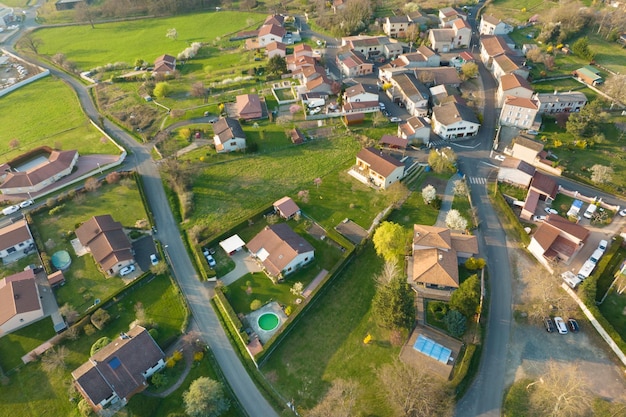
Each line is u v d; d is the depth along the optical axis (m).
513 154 123.06
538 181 108.75
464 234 98.06
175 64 186.88
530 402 69.88
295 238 97.12
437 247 92.25
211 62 189.25
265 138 136.62
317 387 73.75
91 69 192.38
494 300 86.31
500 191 110.75
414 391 67.56
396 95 150.50
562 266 91.06
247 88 164.88
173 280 93.00
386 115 143.88
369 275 92.06
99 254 95.81
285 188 117.00
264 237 97.25
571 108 137.25
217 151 130.62
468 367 73.81
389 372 74.19
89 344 82.00
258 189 117.12
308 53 178.75
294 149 131.50
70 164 127.06
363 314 84.69
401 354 77.06
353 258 95.75
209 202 113.69
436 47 181.38
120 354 74.75
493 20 188.75
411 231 99.69
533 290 87.62
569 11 182.12
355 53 176.88
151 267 94.56
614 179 111.75
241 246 98.25
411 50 184.62
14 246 101.00
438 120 131.88
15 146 142.75
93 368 72.62
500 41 172.38
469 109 136.88
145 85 166.38
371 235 99.56
